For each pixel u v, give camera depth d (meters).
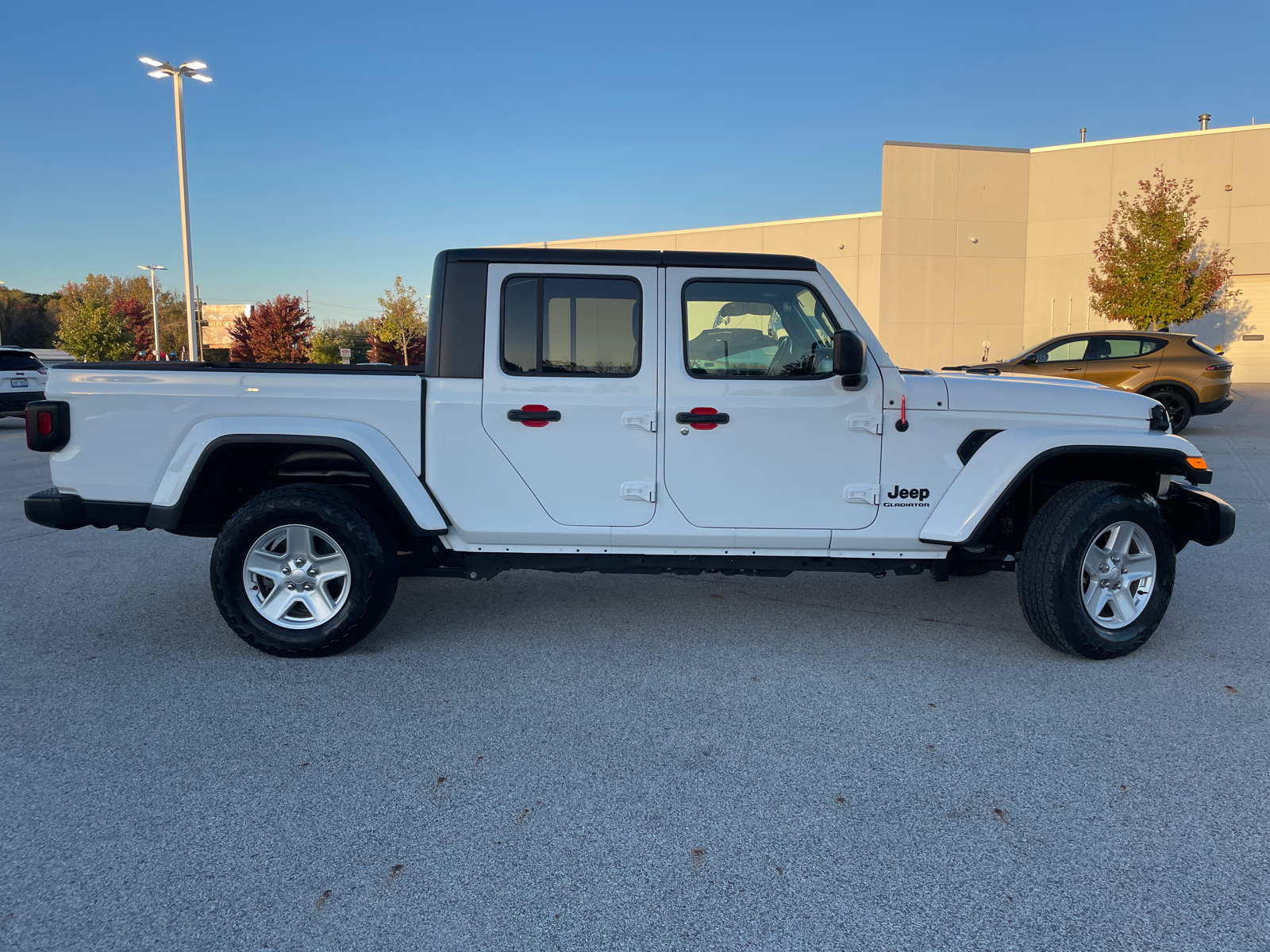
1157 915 2.12
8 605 4.85
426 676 3.75
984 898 2.19
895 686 3.64
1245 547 6.27
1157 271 22.48
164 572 5.65
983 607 4.86
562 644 4.18
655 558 4.08
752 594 5.12
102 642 4.20
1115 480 4.30
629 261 3.91
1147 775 2.85
